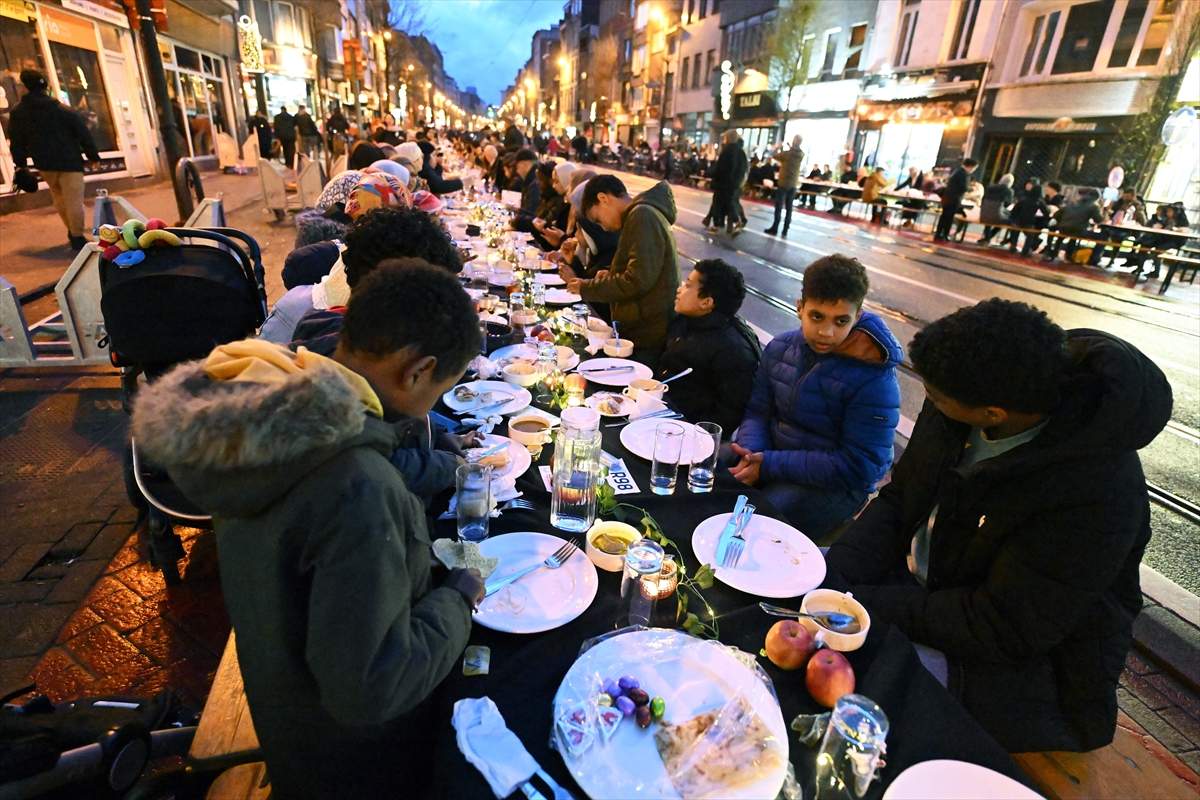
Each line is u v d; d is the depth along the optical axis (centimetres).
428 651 88
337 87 3306
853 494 217
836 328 202
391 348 93
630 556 123
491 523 150
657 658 108
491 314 317
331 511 77
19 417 336
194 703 187
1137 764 138
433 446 172
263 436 71
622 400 222
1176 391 493
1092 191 1073
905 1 1803
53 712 128
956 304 717
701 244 1024
